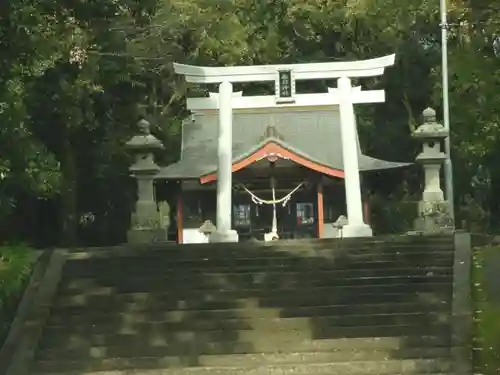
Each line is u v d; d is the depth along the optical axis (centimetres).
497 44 2483
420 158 2148
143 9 2509
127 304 1530
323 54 3925
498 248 1716
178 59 3422
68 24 2119
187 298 1545
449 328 1386
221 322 1445
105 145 2638
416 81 3944
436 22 3766
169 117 3416
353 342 1370
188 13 3559
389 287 1545
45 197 2267
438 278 1575
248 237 3081
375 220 3900
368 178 3303
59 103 2292
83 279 1631
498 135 2356
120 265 1695
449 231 2058
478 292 1496
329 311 1470
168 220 3120
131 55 2581
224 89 2388
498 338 1302
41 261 1705
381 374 1268
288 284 1583
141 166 2172
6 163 1770
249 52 3738
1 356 1349
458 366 1262
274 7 3847
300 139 3003
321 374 1275
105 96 2528
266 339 1397
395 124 4091
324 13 3766
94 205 2986
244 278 1614
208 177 2838
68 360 1363
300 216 3067
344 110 2366
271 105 2417
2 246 1812
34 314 1486
